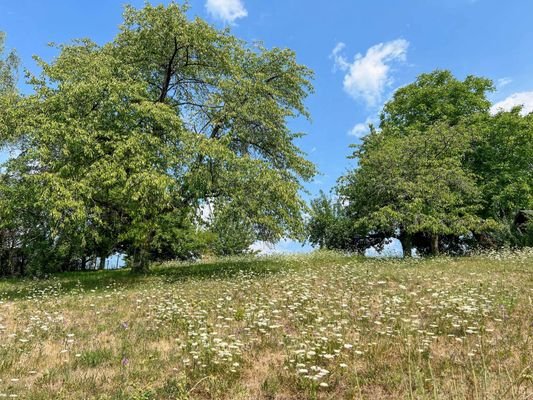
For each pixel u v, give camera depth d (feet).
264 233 59.06
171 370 18.12
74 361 19.71
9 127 48.65
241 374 17.51
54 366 19.27
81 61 52.90
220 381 16.39
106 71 50.06
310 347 19.33
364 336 22.08
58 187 42.63
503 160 91.45
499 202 86.74
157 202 51.16
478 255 71.56
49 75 49.21
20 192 47.44
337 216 97.19
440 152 78.23
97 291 45.44
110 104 48.29
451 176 74.59
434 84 104.06
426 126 96.32
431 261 61.77
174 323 26.89
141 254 64.18
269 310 28.53
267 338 22.41
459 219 73.87
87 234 59.52
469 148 85.51
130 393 15.62
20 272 88.99
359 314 27.22
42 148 44.32
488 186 88.17
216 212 55.88
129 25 60.29
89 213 50.14
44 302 38.06
